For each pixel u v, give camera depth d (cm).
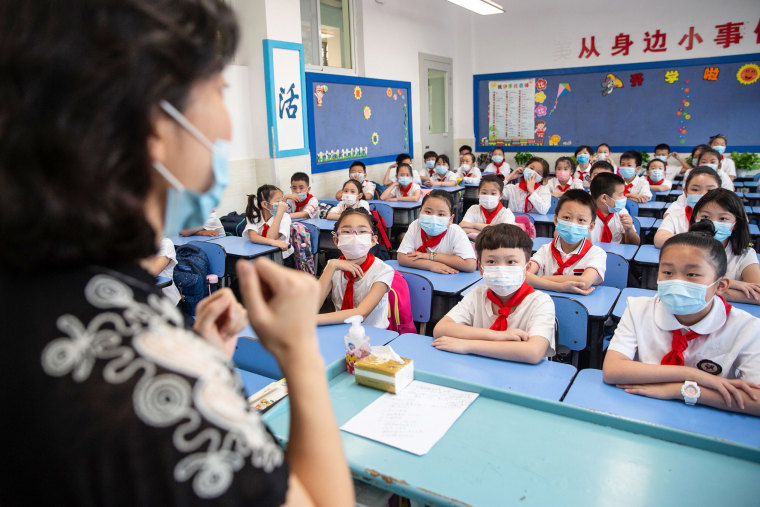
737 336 147
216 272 341
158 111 35
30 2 31
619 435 100
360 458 95
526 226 402
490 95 859
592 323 219
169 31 34
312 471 44
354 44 641
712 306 151
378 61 681
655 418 130
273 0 492
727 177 528
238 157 502
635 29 743
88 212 32
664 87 740
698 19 705
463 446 98
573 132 810
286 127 521
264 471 35
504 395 114
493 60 849
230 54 40
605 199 341
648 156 764
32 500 32
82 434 30
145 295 37
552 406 109
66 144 30
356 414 112
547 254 275
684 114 736
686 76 724
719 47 699
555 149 827
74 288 34
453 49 848
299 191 494
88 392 31
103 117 31
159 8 34
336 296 242
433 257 304
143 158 34
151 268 41
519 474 89
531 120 837
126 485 31
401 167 593
